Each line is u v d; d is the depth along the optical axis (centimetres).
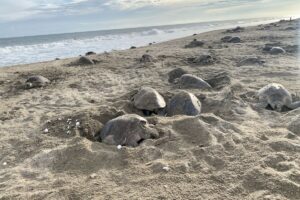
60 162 331
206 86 570
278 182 266
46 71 875
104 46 1919
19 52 1783
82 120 420
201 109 461
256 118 423
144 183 282
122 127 369
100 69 852
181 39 1692
